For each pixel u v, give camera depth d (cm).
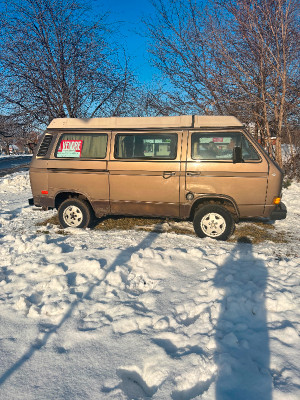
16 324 321
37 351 281
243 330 312
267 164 550
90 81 1262
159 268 448
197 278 421
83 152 627
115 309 343
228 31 1176
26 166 2403
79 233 621
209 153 570
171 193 586
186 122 588
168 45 1308
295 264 459
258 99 1172
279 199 556
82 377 252
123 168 600
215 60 1223
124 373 263
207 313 329
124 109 1400
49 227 671
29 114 1227
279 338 298
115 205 621
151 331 309
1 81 1185
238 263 473
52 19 1196
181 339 295
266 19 1111
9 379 248
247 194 558
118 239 581
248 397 230
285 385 239
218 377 248
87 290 388
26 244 530
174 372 253
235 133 565
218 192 566
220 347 282
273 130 1294
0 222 714
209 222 583
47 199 650
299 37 1083
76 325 319
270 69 1156
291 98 1195
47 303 354
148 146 597
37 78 1195
